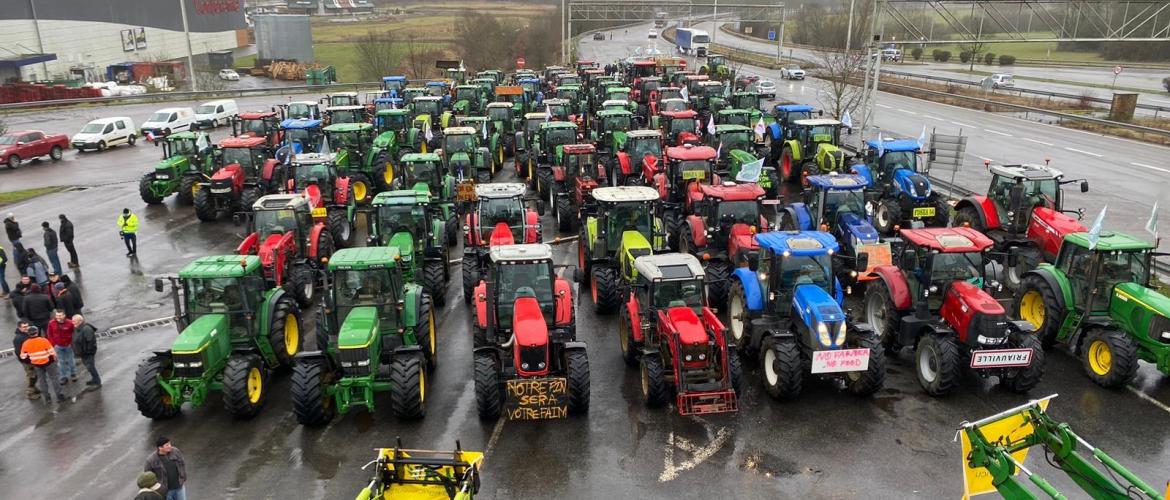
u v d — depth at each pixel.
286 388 14.59
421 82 64.75
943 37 87.25
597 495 11.10
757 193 18.83
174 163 28.23
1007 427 8.62
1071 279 14.87
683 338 12.84
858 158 30.06
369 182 28.27
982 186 29.12
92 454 12.45
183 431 13.08
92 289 20.23
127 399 14.35
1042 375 14.52
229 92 59.97
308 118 38.12
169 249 23.44
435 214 22.14
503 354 13.77
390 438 12.67
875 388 13.45
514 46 85.19
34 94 53.78
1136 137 39.62
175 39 89.56
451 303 18.98
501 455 12.12
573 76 54.91
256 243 18.48
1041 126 43.66
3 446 12.75
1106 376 13.80
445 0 180.25
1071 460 8.21
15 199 29.41
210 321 13.49
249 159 27.03
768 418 13.16
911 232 14.77
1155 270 18.77
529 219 19.91
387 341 13.68
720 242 18.80
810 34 98.38
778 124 33.09
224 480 11.59
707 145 30.55
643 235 18.34
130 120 41.72
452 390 14.35
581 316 17.86
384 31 115.00
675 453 12.15
